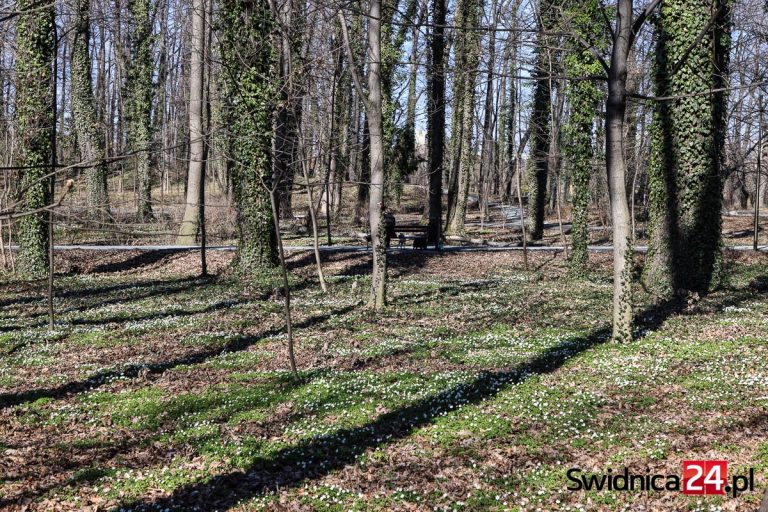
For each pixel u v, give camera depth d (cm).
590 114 2720
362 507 802
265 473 920
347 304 2219
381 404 1165
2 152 2548
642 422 1016
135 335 1791
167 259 3266
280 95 2564
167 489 881
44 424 1145
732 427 977
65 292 2567
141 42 4694
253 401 1220
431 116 3900
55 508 836
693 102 2198
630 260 1521
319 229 4553
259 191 2817
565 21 1509
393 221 3600
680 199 2250
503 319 1906
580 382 1234
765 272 2616
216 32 2717
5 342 1730
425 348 1578
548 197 6400
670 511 752
